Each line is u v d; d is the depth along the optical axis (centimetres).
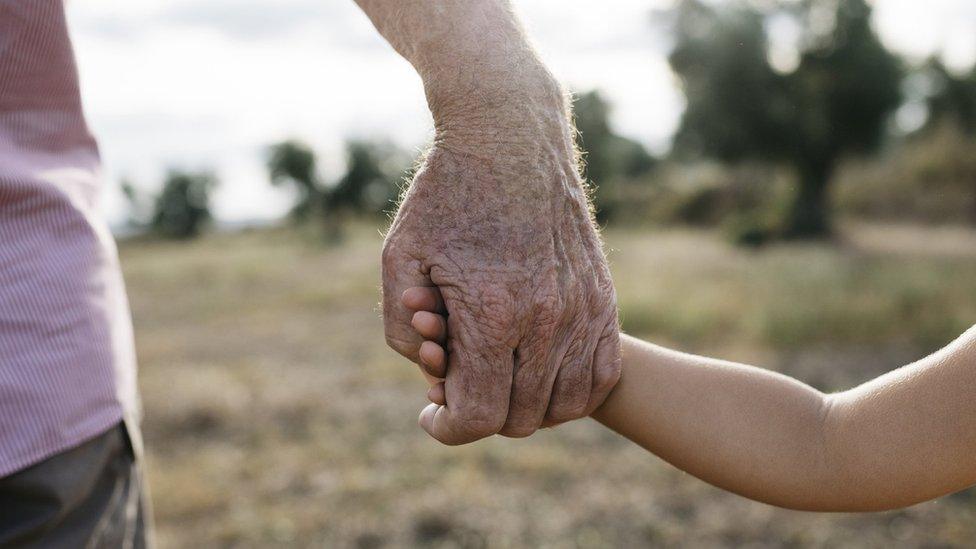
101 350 113
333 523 380
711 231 3191
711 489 402
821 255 1828
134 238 4728
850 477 84
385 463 464
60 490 107
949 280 1098
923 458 80
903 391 83
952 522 348
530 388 88
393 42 93
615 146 3319
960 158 2997
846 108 2733
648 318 895
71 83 110
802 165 2808
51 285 106
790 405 89
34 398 103
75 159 115
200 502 414
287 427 557
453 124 85
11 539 105
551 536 357
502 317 84
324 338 984
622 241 2622
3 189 101
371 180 3334
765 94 2773
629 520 371
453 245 85
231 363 839
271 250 3033
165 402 633
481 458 461
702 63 2819
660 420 93
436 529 370
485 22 85
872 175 3238
